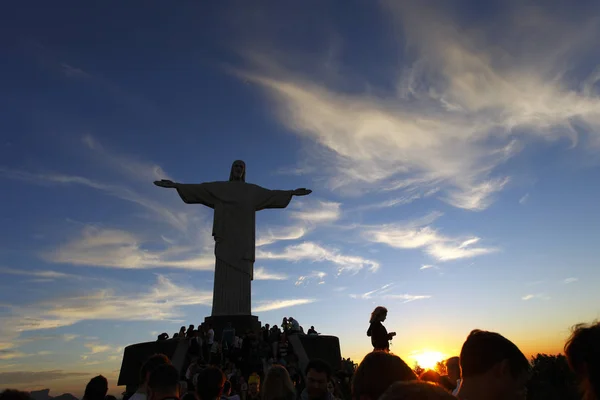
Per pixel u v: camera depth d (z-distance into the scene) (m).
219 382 8.20
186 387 21.73
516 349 4.79
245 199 38.78
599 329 3.94
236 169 40.62
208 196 38.94
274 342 28.03
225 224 38.00
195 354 26.66
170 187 38.72
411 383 2.91
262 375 24.53
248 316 34.94
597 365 3.81
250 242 37.84
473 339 4.90
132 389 29.34
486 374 4.68
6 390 5.43
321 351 30.45
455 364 9.02
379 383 4.62
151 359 8.24
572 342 4.03
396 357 4.89
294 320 32.72
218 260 37.28
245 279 36.81
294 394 7.97
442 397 2.76
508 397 4.63
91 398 8.55
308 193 40.06
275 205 39.69
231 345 29.16
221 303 35.97
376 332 13.54
